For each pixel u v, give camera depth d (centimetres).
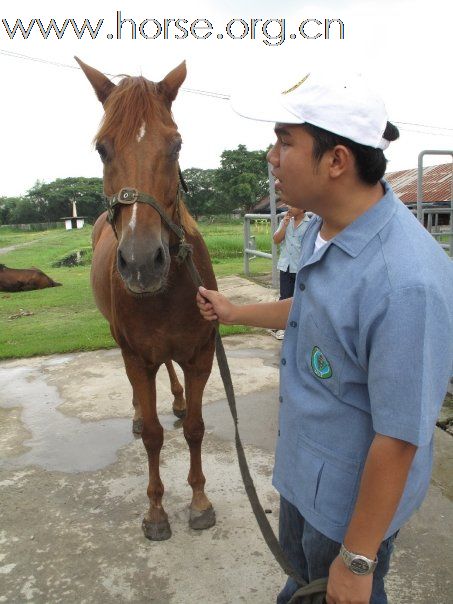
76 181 6638
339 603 99
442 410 322
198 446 241
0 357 499
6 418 362
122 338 229
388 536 109
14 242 3180
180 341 223
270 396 375
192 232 225
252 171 4744
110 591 199
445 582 195
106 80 213
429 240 98
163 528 228
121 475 280
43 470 288
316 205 104
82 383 423
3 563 215
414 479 107
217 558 214
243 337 532
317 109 94
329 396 108
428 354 87
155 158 182
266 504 249
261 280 839
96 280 300
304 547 121
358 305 96
